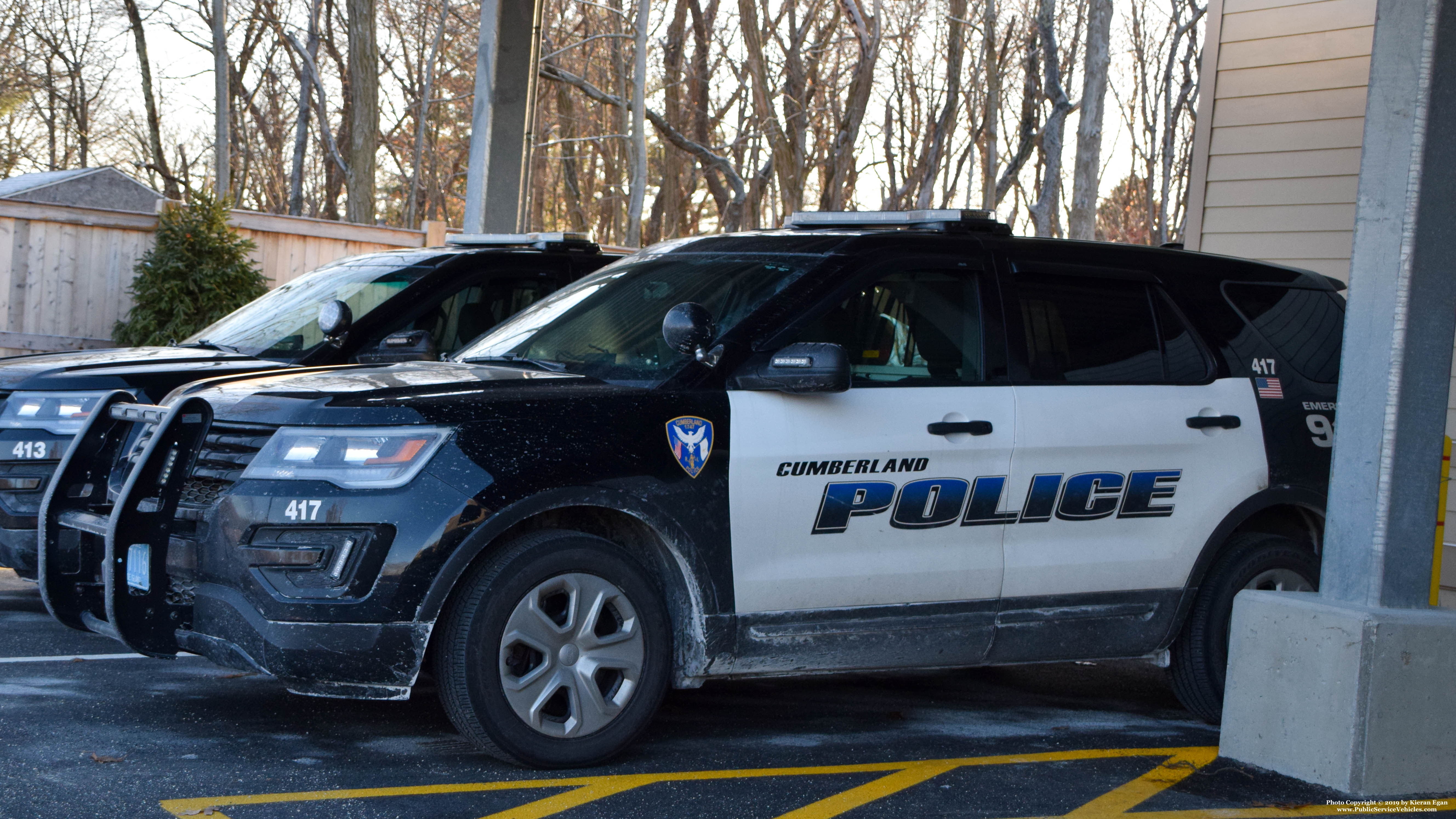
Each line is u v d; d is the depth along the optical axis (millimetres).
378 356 6492
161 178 41594
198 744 4754
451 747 4887
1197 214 9938
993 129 37719
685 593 4840
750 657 4887
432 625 4324
